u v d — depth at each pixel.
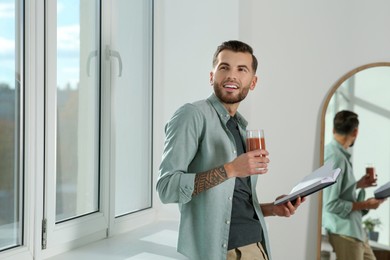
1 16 1.84
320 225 3.37
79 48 2.32
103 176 2.47
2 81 1.86
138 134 2.89
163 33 3.04
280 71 3.43
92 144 2.44
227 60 1.99
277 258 3.45
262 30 3.44
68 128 2.26
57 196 2.21
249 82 2.03
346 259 3.36
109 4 2.49
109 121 2.50
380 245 3.36
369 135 3.39
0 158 1.86
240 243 1.94
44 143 2.04
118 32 2.68
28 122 1.94
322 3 3.42
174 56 3.03
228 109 2.04
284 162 3.43
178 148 1.86
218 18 2.98
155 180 3.00
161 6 3.04
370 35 3.41
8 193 1.91
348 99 3.40
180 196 1.80
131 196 2.83
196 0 3.00
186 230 1.94
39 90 1.99
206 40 2.99
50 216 2.07
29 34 1.93
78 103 2.32
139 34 2.88
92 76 2.42
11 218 1.93
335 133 3.39
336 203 3.38
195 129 1.89
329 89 3.42
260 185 3.44
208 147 1.93
